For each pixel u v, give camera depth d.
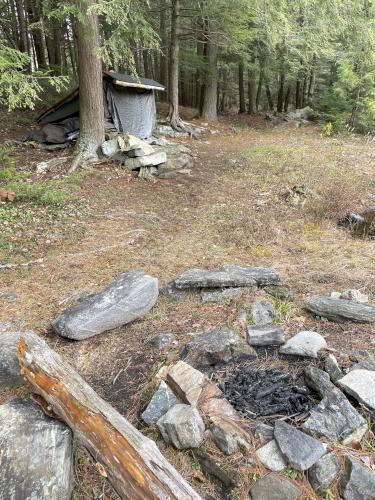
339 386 2.16
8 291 3.75
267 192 6.64
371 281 3.67
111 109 9.93
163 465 1.59
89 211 5.91
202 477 1.86
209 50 14.81
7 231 5.00
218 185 7.34
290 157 8.68
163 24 14.23
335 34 10.62
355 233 5.20
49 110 9.73
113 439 1.67
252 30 11.84
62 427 1.91
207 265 4.25
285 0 8.68
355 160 8.28
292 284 3.65
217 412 2.06
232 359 2.55
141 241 5.02
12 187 5.99
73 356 2.79
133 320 3.19
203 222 5.65
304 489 1.72
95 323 2.96
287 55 14.77
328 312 2.97
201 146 10.91
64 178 7.08
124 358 2.74
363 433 1.90
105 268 4.23
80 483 1.82
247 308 3.17
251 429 1.97
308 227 5.30
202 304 3.36
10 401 2.11
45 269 4.23
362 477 1.70
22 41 13.84
